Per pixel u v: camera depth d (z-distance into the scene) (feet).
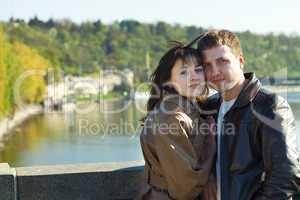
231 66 14.46
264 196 13.23
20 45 304.50
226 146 14.17
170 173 13.92
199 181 13.85
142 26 467.52
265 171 13.60
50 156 163.02
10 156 171.53
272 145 13.24
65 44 431.84
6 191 15.96
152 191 14.58
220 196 14.10
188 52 14.70
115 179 16.97
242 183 13.75
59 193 16.70
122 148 138.72
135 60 414.00
